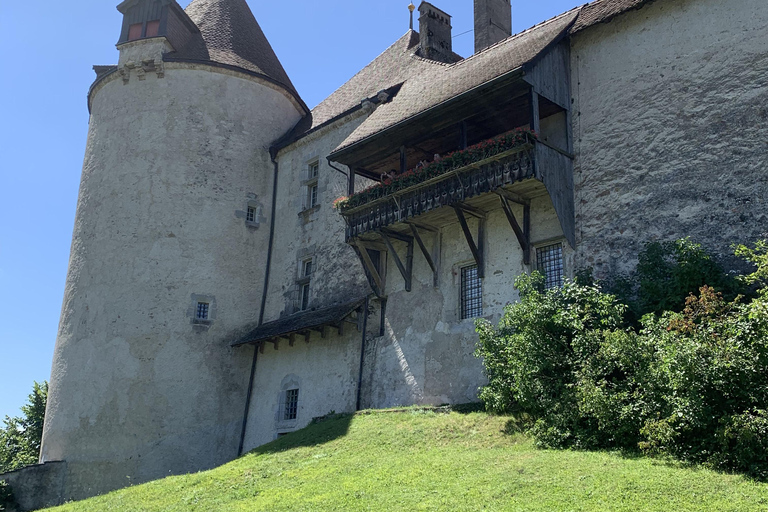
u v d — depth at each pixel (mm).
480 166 15125
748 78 13344
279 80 25938
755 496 8289
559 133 16000
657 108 14523
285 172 24281
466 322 16672
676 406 10211
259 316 23250
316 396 19859
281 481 12781
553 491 9359
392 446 14016
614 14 15328
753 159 12930
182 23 24891
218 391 21781
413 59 21859
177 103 23531
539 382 12508
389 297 18859
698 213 13430
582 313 12758
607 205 14805
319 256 21734
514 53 16109
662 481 9078
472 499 9594
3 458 32719
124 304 21594
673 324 10930
